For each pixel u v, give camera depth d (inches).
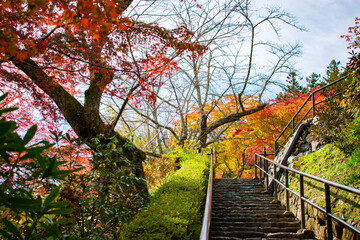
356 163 194.5
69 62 212.8
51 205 64.1
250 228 210.1
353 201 164.7
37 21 142.5
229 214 247.3
